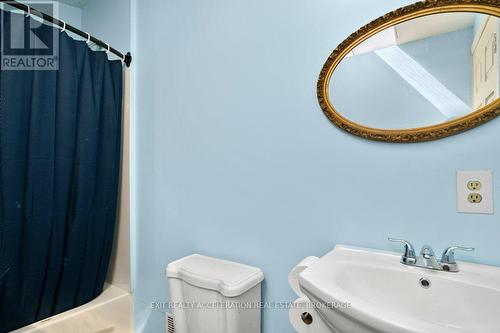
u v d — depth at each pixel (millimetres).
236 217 1144
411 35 802
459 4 740
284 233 1021
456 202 746
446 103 754
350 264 745
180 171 1333
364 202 871
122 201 1554
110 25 1698
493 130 705
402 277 702
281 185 1028
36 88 1180
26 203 1156
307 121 975
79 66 1353
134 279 1526
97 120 1414
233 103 1154
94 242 1424
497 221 700
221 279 956
